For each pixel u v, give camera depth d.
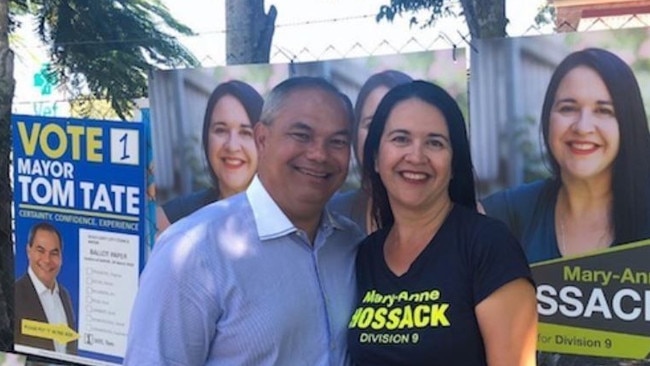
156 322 2.02
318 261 2.20
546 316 2.75
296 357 2.11
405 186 2.17
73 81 8.51
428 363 2.02
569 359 2.73
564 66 2.65
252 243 2.10
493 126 2.77
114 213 3.76
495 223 2.06
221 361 2.07
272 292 2.09
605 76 2.59
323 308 2.17
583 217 2.66
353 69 3.02
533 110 2.71
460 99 2.82
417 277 2.09
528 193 2.73
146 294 2.05
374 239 2.27
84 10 8.52
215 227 2.08
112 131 3.74
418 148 2.18
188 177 3.42
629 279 2.61
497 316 1.96
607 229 2.63
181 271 2.02
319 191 2.19
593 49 2.60
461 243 2.05
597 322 2.68
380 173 2.28
